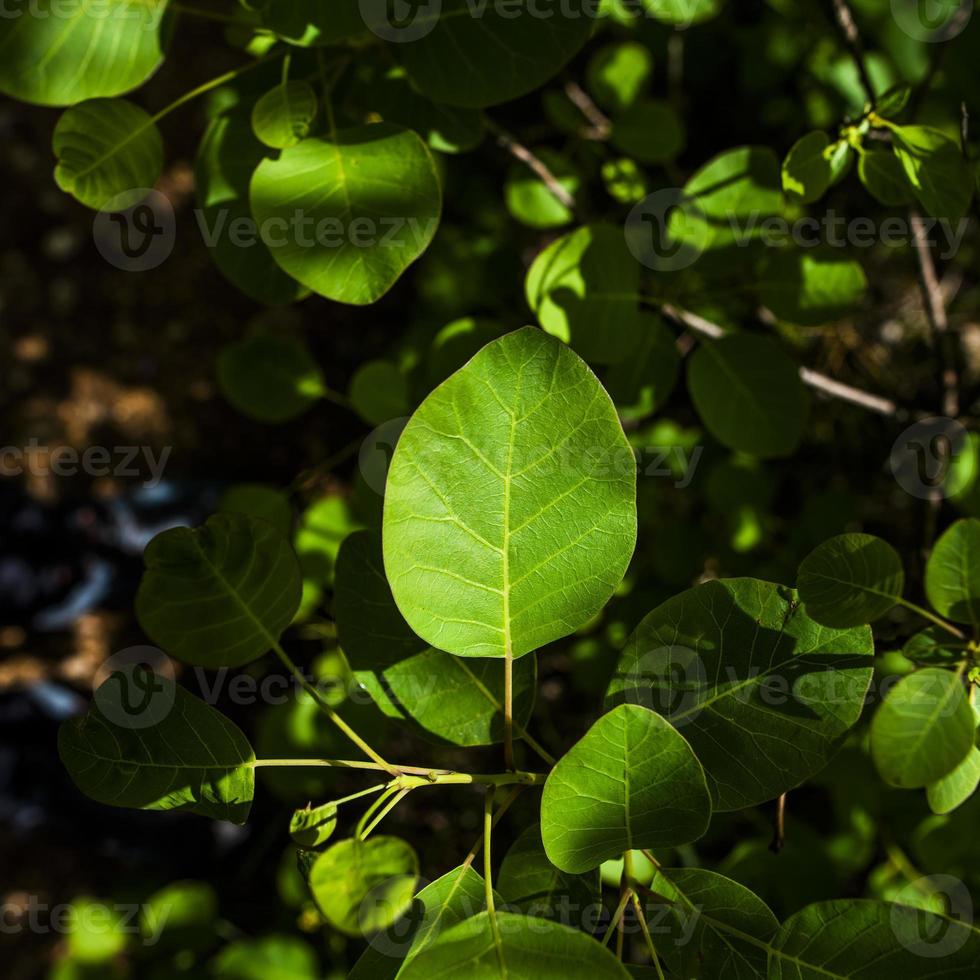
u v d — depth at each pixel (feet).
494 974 1.91
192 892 2.99
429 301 2.93
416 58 2.06
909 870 2.44
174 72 4.59
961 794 1.96
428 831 3.17
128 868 4.37
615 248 2.18
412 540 1.94
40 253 4.72
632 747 1.92
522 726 2.05
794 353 2.95
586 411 1.94
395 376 2.44
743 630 1.98
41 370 4.63
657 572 2.52
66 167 2.05
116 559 4.31
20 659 4.39
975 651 1.97
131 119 2.06
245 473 4.48
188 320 4.63
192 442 4.54
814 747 1.97
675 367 2.28
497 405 1.93
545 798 1.94
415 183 2.05
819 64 2.66
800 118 2.95
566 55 2.05
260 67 2.18
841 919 1.95
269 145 2.06
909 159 2.07
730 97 3.21
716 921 1.97
